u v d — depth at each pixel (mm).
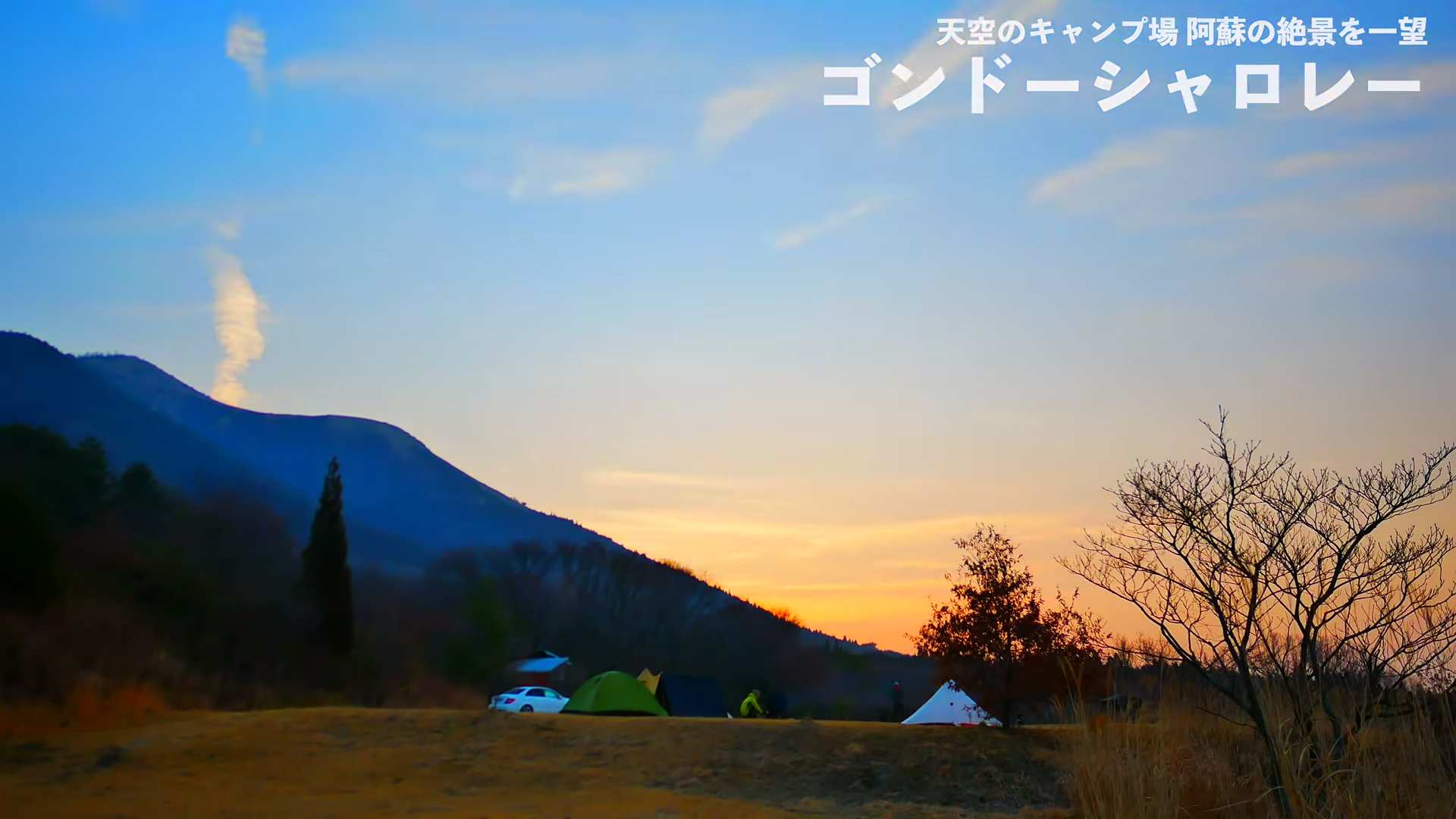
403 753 19516
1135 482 12477
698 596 88688
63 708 22344
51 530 27828
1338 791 10711
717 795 18031
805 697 70312
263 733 20562
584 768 19047
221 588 39250
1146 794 12172
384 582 63594
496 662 58625
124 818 14250
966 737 20625
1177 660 12695
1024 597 22094
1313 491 11797
